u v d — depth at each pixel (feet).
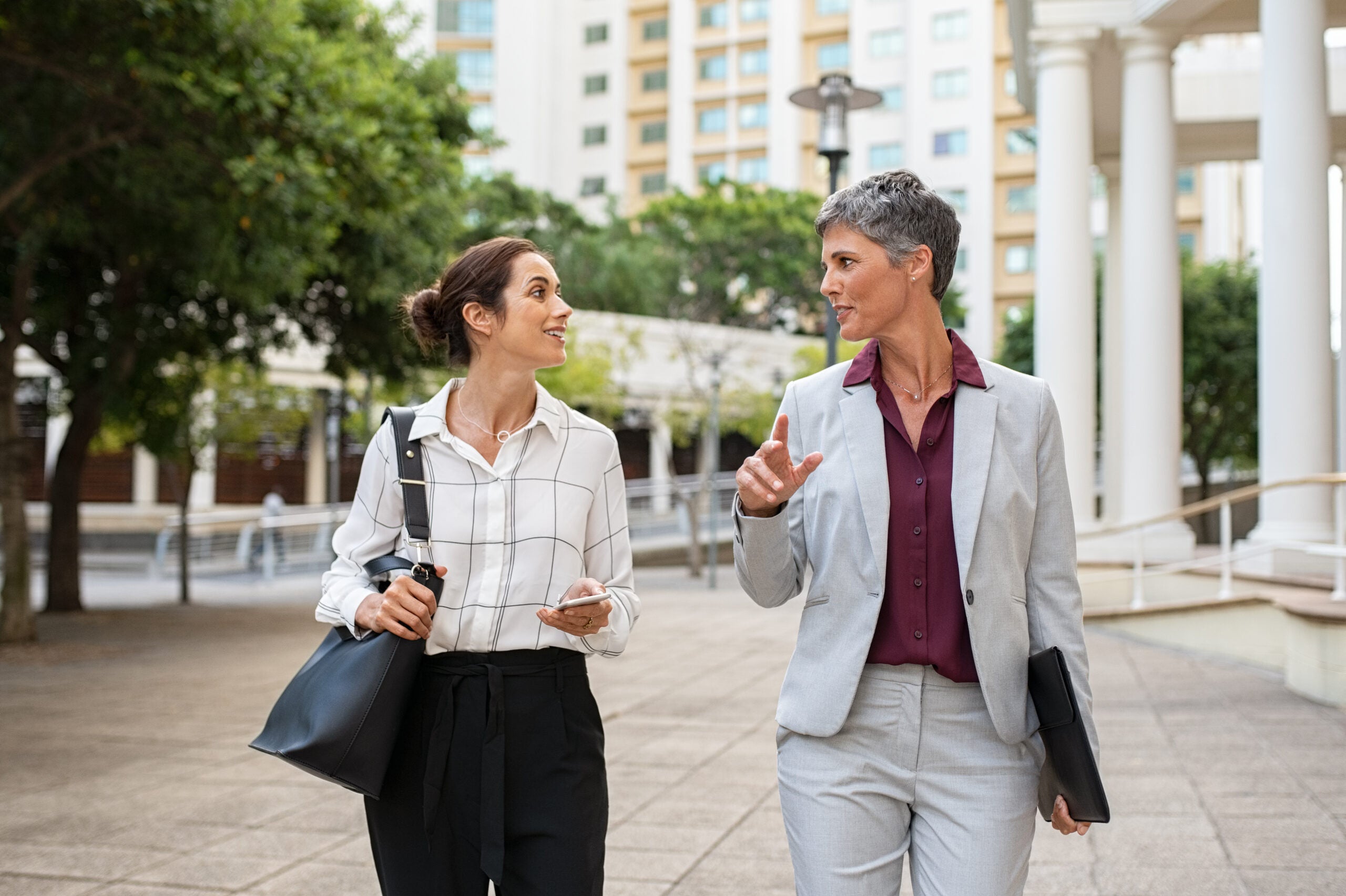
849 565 6.87
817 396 7.29
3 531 39.58
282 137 35.70
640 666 31.32
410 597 6.86
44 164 35.50
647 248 146.20
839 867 6.77
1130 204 40.86
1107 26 41.14
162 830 15.44
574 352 92.94
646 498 111.65
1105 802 6.57
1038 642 7.04
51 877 13.39
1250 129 51.44
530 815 7.07
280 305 53.57
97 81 33.06
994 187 175.63
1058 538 7.05
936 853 6.82
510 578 7.20
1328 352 32.27
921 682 6.84
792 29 194.18
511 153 204.54
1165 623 32.65
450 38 204.54
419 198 44.75
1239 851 13.76
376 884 13.08
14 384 39.83
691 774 18.30
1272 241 32.68
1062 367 41.29
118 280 49.01
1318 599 26.08
